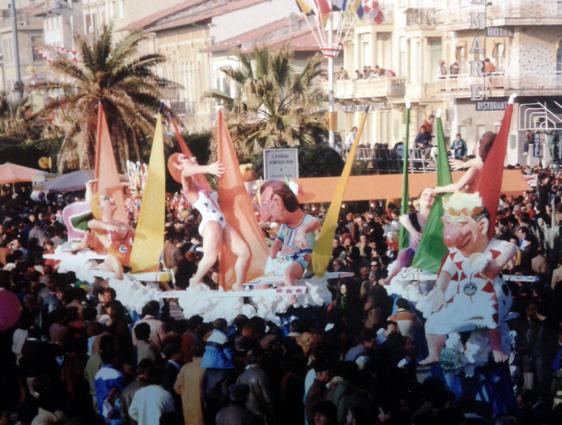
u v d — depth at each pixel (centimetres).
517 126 8744
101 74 7312
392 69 10075
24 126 9138
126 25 14488
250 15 11962
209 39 12469
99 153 3541
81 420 2002
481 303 2505
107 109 7319
